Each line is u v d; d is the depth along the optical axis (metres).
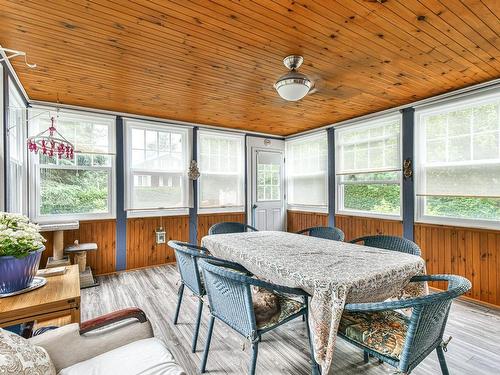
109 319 1.36
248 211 5.25
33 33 1.97
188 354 2.00
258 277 2.00
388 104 3.63
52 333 1.23
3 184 2.34
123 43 2.12
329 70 2.60
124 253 4.00
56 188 3.60
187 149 4.57
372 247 2.35
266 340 2.20
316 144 5.06
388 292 1.67
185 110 3.90
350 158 4.39
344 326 1.51
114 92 3.18
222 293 1.65
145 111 3.96
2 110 2.32
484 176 2.91
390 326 1.49
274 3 1.67
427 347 1.35
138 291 3.20
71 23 1.85
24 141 3.21
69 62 2.43
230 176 5.07
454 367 1.83
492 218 2.89
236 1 1.65
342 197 4.54
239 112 4.01
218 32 1.98
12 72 2.58
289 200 5.69
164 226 4.34
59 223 3.35
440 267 3.25
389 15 1.78
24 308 1.32
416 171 3.49
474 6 1.69
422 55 2.31
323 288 1.47
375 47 2.18
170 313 2.65
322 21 1.85
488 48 2.20
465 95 3.02
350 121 4.32
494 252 2.83
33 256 1.51
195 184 4.64
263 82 2.89
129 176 4.05
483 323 2.45
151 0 1.63
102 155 3.88
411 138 3.53
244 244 2.47
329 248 2.27
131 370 1.15
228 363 1.90
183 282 2.36
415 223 3.50
